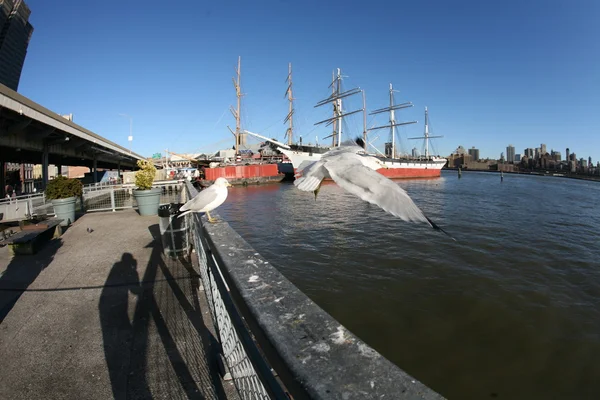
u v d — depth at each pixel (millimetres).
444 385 7559
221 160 78812
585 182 100250
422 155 102250
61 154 30906
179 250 6941
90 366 3408
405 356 8586
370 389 955
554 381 7602
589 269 14219
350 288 12625
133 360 3484
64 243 8453
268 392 1324
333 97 80438
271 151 81875
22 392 3057
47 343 3840
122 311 4578
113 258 7020
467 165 198000
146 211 12336
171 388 3031
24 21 81500
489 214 28984
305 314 1453
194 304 4703
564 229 22234
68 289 5375
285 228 23500
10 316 4488
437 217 27094
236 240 2875
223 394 2900
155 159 85000
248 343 1602
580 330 9531
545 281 12953
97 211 14133
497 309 10789
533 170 157750
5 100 15562
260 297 1634
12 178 56719
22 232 7691
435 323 10062
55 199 10727
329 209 31750
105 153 41625
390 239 19500
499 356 8445
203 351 3592
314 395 943
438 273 13914
